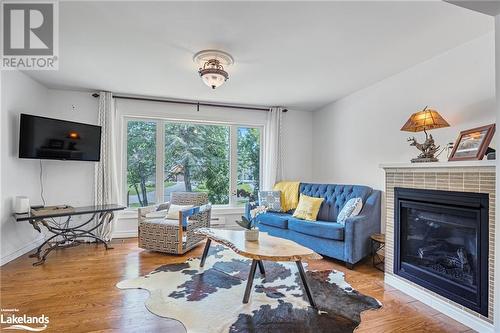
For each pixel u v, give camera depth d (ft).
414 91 10.28
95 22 7.34
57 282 8.68
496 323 5.62
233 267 10.19
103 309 7.04
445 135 9.09
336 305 7.42
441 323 6.70
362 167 13.23
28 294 7.84
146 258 11.15
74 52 9.21
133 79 11.93
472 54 8.22
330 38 8.11
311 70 10.74
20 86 11.12
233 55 9.34
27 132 10.98
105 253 11.78
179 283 8.67
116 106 14.28
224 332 6.09
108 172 13.71
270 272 9.78
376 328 6.39
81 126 12.76
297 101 15.55
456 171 7.06
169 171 15.65
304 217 12.87
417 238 8.55
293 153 17.43
